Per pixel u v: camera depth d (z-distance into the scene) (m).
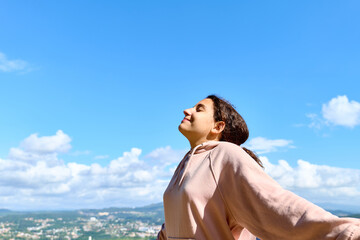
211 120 1.62
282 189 1.09
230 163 1.25
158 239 1.75
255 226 1.11
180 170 1.45
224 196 1.23
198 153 1.43
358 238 0.80
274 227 1.03
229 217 1.26
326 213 0.93
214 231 1.23
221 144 1.36
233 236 1.24
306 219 0.94
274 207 1.04
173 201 1.37
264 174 1.17
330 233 0.87
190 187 1.28
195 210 1.25
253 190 1.12
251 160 1.23
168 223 1.42
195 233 1.24
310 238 0.93
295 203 1.00
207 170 1.30
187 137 1.65
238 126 1.65
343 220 0.86
